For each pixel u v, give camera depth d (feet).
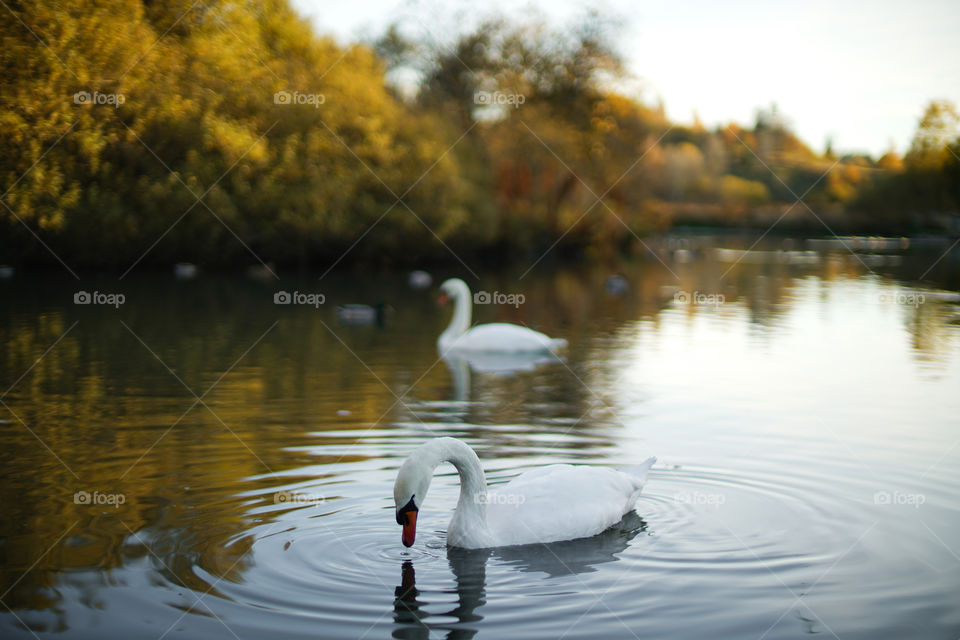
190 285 85.20
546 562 18.08
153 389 35.68
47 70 63.52
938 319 63.05
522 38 130.00
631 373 41.70
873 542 19.13
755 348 49.88
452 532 18.92
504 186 135.23
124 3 69.46
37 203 68.28
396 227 105.91
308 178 96.53
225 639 14.51
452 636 14.66
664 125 137.49
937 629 15.05
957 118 120.78
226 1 82.48
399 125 108.17
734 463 25.54
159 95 75.82
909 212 180.86
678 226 209.87
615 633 14.84
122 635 14.62
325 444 27.17
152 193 83.61
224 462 24.98
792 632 14.90
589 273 110.32
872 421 30.89
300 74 94.22
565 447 27.27
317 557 18.12
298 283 90.84
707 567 17.80
